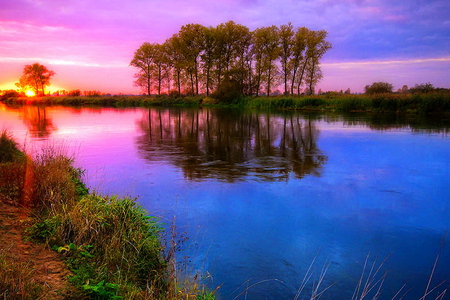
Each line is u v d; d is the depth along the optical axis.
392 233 5.15
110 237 4.09
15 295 2.51
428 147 12.16
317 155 11.12
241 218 5.68
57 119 26.80
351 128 18.61
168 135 16.55
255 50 50.81
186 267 4.05
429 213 5.95
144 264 3.86
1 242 3.59
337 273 4.04
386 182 7.85
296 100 38.88
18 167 5.84
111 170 8.89
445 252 4.54
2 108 47.44
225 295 3.54
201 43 53.19
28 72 77.12
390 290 3.69
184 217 5.69
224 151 11.96
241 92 48.66
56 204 4.81
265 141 14.40
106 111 39.72
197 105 51.75
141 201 6.43
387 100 29.78
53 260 3.43
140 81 63.47
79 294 2.82
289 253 4.50
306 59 49.81
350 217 5.77
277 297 3.54
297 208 6.18
